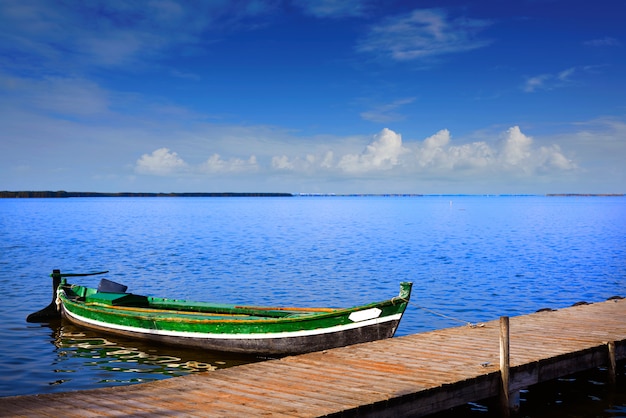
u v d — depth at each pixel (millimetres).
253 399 11117
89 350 19844
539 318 19578
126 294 23828
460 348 15203
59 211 178625
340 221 114750
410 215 148000
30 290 32438
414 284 34969
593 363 15336
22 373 17344
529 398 15320
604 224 100312
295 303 29297
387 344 15711
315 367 13406
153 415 10227
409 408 11391
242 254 51094
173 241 64938
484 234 76750
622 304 22531
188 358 18875
